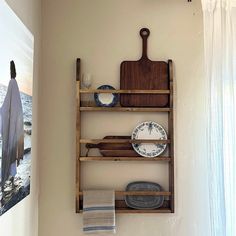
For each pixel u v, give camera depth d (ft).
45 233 5.36
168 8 5.63
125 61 5.47
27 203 4.50
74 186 5.43
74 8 5.56
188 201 5.45
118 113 5.51
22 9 4.20
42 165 5.42
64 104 5.49
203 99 5.54
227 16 5.30
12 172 3.55
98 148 5.42
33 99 4.82
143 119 5.51
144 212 5.24
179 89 5.55
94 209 5.14
